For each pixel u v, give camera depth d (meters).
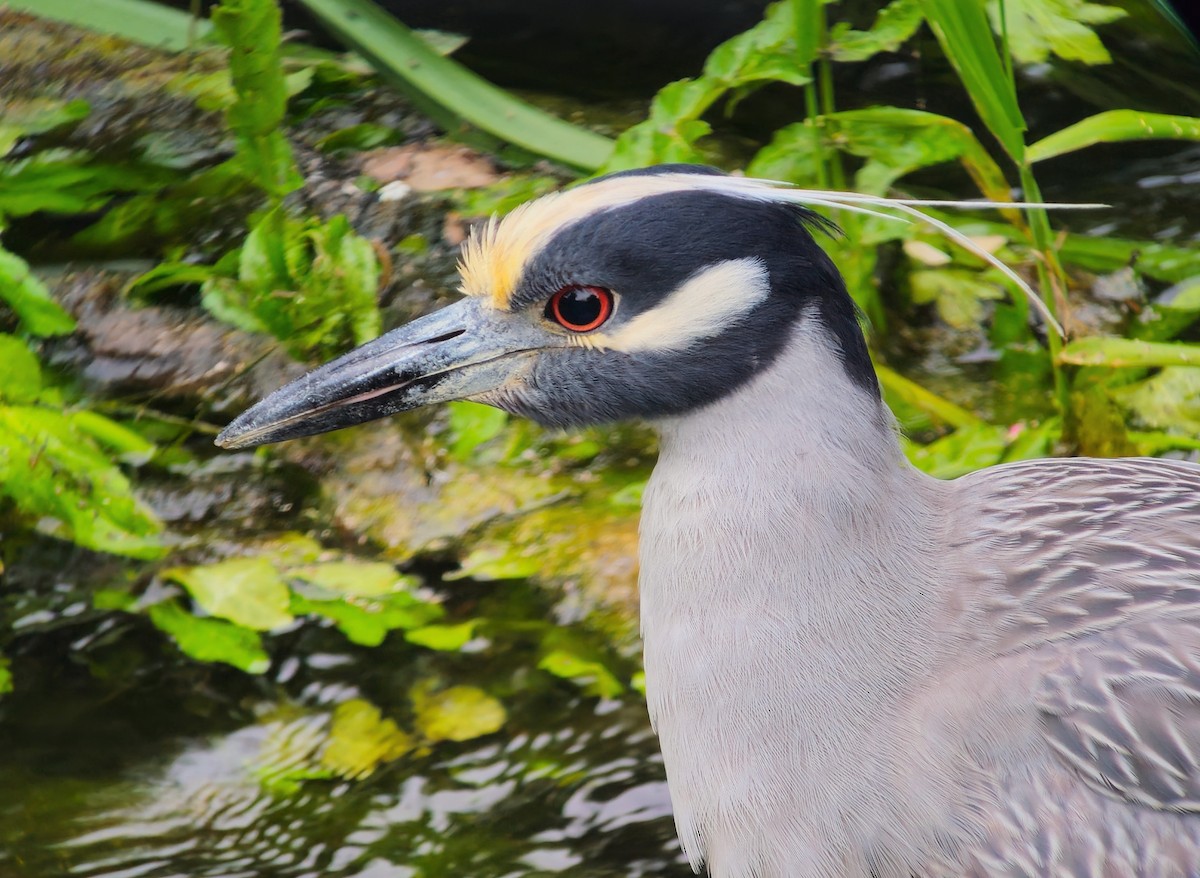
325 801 9.05
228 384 11.36
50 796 9.06
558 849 8.77
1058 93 13.83
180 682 9.78
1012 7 12.82
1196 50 14.27
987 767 6.88
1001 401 11.46
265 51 10.81
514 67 14.16
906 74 13.98
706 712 7.22
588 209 6.93
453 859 8.71
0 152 12.11
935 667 7.03
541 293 7.05
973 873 6.88
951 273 12.22
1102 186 13.23
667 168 7.11
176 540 10.61
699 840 7.49
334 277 11.43
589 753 9.32
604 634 10.02
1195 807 6.68
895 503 7.17
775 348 6.87
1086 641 7.00
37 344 11.42
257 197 12.46
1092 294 12.09
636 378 7.05
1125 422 11.09
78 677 9.80
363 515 10.81
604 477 11.10
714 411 7.05
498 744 9.38
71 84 12.83
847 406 6.96
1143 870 6.69
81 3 13.04
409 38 12.81
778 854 7.20
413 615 10.14
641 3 14.48
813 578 7.00
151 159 12.55
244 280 11.38
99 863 8.66
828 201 6.90
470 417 10.85
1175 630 6.97
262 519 10.84
